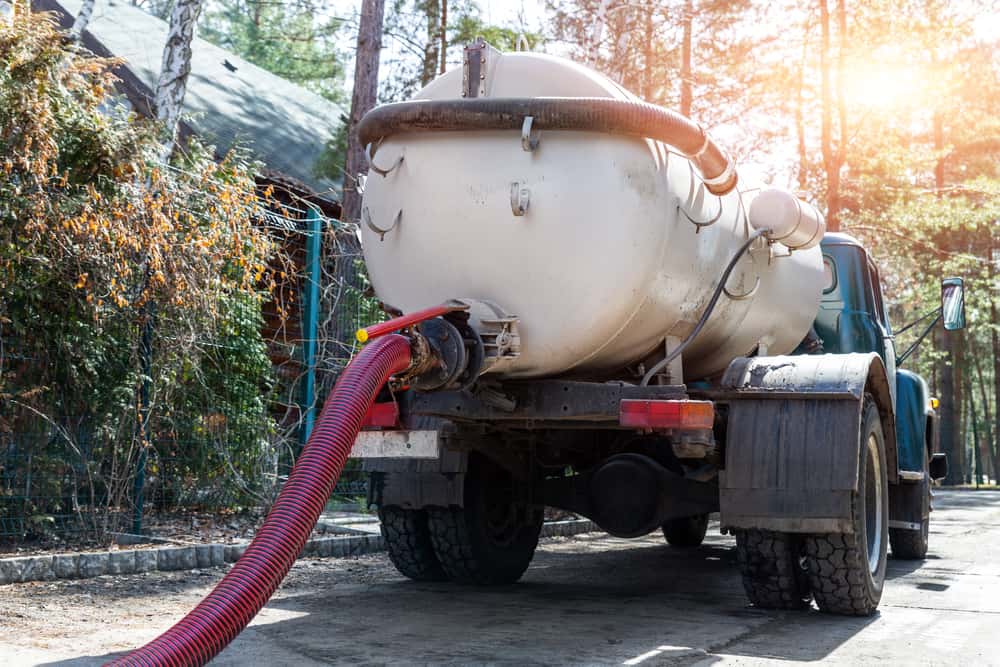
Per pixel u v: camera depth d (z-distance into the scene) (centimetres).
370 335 434
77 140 727
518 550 665
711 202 538
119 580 616
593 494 648
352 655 427
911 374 861
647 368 557
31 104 665
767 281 625
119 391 736
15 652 421
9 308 684
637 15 1905
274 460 909
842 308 818
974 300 3073
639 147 484
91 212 690
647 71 2117
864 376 529
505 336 483
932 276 2809
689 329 552
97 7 1988
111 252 714
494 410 529
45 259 674
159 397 778
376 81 1444
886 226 2439
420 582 661
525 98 478
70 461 722
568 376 532
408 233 512
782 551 538
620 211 476
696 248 522
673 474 632
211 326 800
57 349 712
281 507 386
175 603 548
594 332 485
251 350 895
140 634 464
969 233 2967
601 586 666
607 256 476
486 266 493
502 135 492
